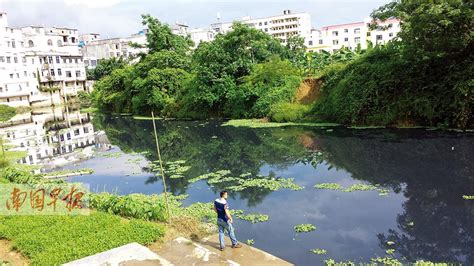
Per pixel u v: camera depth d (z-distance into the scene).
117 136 33.78
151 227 10.70
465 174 14.77
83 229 10.77
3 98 57.75
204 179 17.67
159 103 43.91
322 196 14.05
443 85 23.28
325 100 30.20
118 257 8.02
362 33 81.88
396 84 25.64
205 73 37.75
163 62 46.66
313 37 88.75
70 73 74.50
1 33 58.31
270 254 9.63
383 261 9.15
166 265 7.70
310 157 19.95
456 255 9.18
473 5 20.42
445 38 21.61
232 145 25.00
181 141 28.33
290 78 34.56
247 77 35.94
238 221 12.25
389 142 21.14
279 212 12.83
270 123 31.72
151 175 19.27
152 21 50.41
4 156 25.08
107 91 58.28
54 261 8.87
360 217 11.91
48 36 78.56
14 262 9.41
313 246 10.21
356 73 28.34
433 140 20.45
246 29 37.06
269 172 18.02
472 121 22.19
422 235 10.37
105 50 97.06
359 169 16.98
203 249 9.71
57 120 49.03
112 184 18.03
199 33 104.81
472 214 11.38
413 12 22.36
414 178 14.98
